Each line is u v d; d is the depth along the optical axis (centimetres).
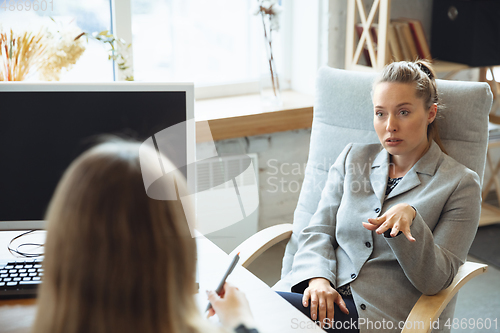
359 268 133
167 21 238
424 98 130
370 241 135
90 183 49
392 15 262
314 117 169
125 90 109
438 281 118
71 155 111
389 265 131
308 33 255
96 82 109
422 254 115
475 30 243
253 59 262
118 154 51
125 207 48
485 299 215
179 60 246
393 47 235
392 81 131
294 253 154
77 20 206
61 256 48
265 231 155
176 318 51
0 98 108
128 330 49
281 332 90
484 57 249
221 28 251
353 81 160
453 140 141
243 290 106
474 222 126
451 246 123
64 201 49
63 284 48
